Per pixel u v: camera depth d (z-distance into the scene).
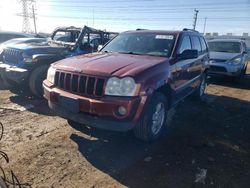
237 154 3.88
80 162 3.44
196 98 6.97
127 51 4.87
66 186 2.92
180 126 4.95
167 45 4.71
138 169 3.33
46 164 3.34
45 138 4.11
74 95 3.56
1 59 6.68
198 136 4.49
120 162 3.49
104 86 3.34
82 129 4.45
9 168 3.20
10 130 4.35
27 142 3.94
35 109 5.54
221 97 7.76
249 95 8.24
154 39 4.94
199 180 3.15
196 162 3.57
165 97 4.18
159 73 3.80
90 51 7.28
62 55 6.44
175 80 4.43
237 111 6.26
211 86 9.52
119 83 3.31
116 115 3.28
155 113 3.95
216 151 3.94
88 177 3.11
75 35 7.70
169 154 3.77
